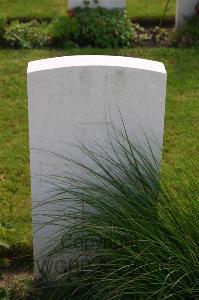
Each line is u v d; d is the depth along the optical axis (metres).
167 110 3.40
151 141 2.22
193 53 4.02
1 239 2.49
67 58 2.17
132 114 2.18
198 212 2.12
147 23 4.57
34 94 2.13
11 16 4.58
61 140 2.20
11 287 2.32
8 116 3.35
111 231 2.11
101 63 2.11
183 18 4.29
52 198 2.28
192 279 2.07
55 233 2.30
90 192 2.21
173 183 2.29
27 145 3.11
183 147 3.10
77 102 2.15
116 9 4.27
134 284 2.06
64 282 2.26
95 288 2.13
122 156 2.23
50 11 4.70
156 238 2.06
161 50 4.06
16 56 3.98
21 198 2.76
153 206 2.14
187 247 2.06
